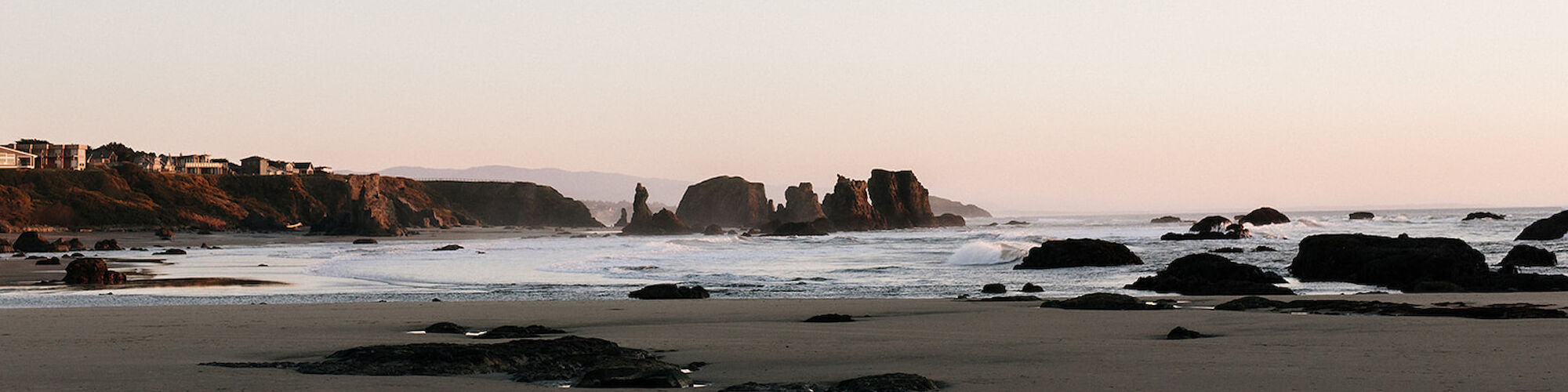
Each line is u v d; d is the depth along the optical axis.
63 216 128.62
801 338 16.58
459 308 24.25
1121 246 45.62
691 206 197.25
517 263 51.44
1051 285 34.84
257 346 15.37
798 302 26.28
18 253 67.38
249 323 19.91
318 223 123.44
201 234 118.19
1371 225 108.62
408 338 16.94
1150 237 89.44
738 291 33.19
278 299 29.78
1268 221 113.00
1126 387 10.34
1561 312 18.28
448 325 18.42
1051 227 146.12
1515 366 11.42
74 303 28.66
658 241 88.00
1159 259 51.09
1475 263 34.84
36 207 129.25
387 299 29.84
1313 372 11.22
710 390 10.61
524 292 33.00
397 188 179.88
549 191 196.75
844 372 12.07
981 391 10.24
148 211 136.50
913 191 155.75
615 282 37.88
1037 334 16.92
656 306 25.06
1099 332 17.06
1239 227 78.38
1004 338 16.22
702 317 21.84
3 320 20.59
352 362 12.02
